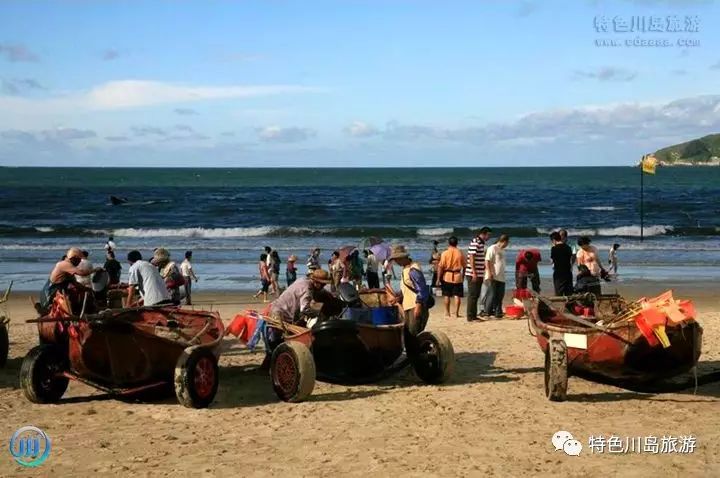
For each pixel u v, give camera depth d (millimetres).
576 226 45719
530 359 11805
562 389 9039
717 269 27500
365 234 43156
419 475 6637
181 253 33406
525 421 8312
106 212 57906
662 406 8938
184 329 9719
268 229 43375
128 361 9070
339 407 9000
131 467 6930
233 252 33844
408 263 10531
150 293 10578
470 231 43500
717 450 7270
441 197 74438
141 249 35375
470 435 7805
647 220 49812
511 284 22859
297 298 10453
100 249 35281
